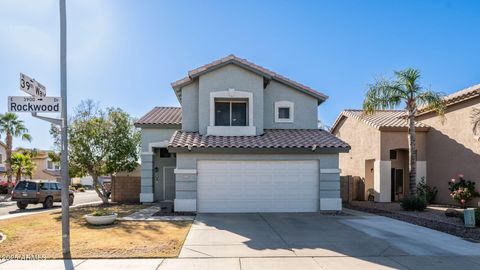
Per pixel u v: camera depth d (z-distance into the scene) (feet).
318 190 50.34
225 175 49.55
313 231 35.12
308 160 50.55
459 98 60.64
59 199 71.10
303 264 23.75
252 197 49.57
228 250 27.27
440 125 66.28
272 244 29.35
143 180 63.87
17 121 112.16
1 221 41.65
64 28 26.50
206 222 40.11
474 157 58.75
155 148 67.00
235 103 55.83
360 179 75.10
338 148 49.29
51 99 25.63
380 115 77.15
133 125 64.64
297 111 59.77
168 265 23.30
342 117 85.46
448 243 30.35
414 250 27.78
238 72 55.01
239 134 53.83
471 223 38.01
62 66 26.30
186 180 48.78
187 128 55.93
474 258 25.68
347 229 36.32
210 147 48.03
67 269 22.26
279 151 49.06
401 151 74.43
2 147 137.18
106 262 23.84
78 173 60.59
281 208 49.80
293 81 58.95
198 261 24.27
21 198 65.10
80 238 30.83
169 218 43.06
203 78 54.65
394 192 73.36
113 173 63.98
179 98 61.57
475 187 58.29
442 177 65.51
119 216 44.65
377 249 27.94
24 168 119.55
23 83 23.54
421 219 44.06
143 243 29.09
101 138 59.77
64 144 26.23
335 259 25.04
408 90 55.26
